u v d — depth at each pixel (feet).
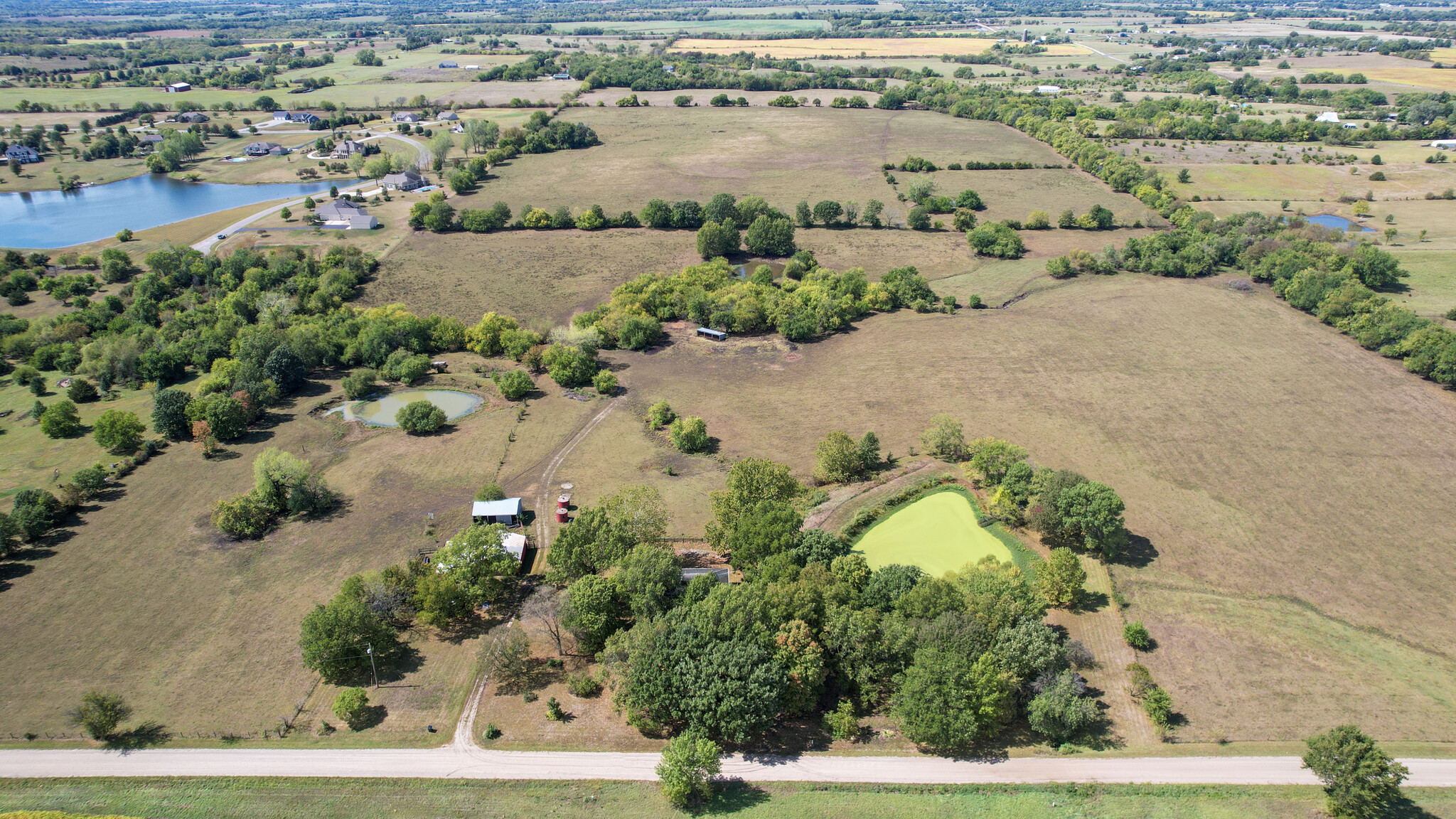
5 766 248.93
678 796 230.48
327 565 340.59
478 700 274.16
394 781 244.01
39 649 294.87
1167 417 442.09
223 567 339.98
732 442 434.71
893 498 373.20
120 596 322.75
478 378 512.63
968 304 613.11
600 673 283.18
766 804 234.99
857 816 230.48
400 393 493.77
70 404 453.17
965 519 362.74
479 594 308.19
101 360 510.17
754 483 345.51
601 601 283.38
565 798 238.07
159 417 436.35
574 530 321.93
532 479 401.70
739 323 569.64
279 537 360.07
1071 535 346.74
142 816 232.94
